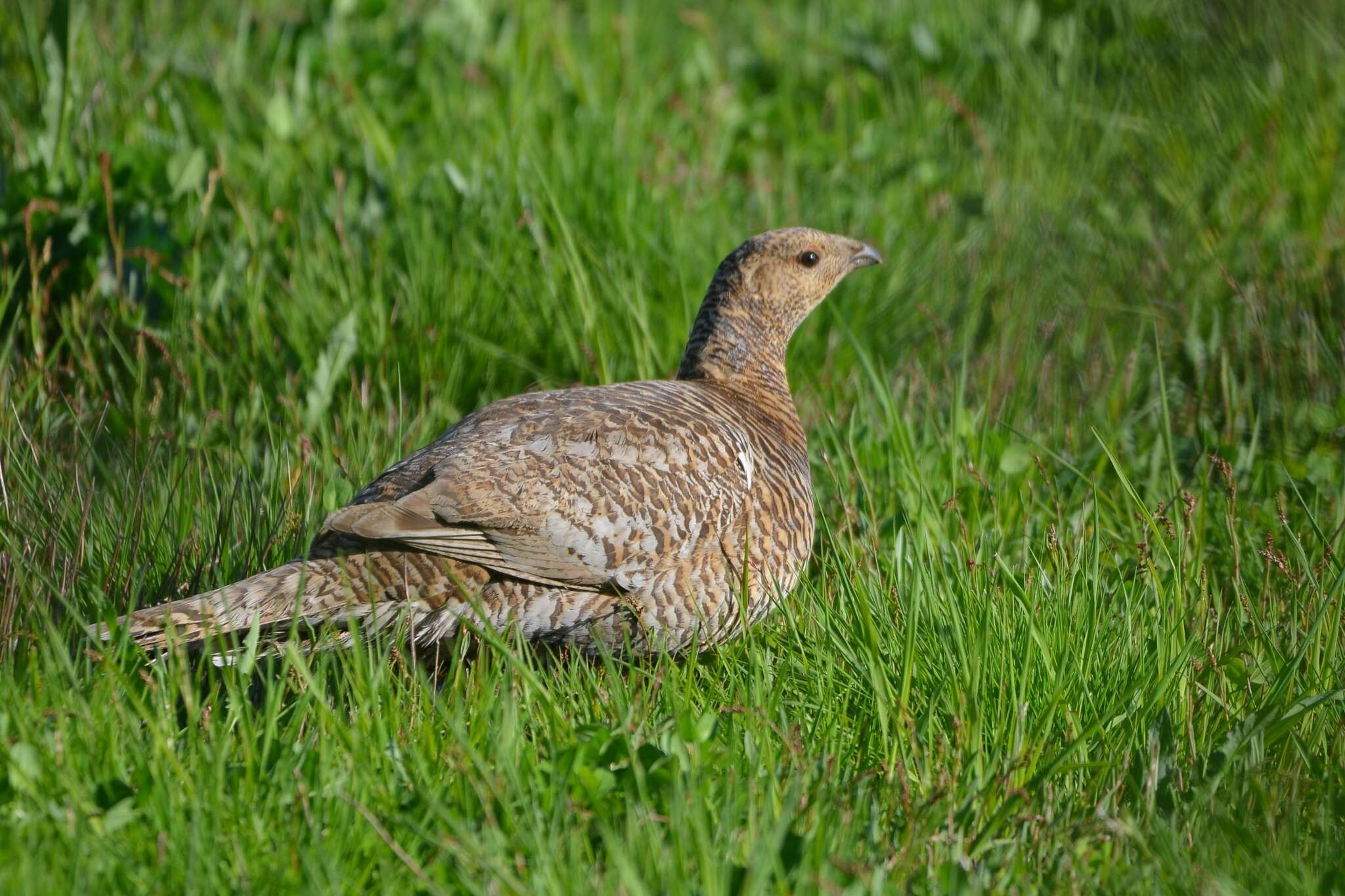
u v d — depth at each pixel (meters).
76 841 6.08
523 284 12.20
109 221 11.52
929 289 13.34
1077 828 6.91
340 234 12.06
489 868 6.10
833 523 10.16
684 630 8.64
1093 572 8.72
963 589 8.59
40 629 7.88
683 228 13.20
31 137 12.40
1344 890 6.48
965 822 6.89
